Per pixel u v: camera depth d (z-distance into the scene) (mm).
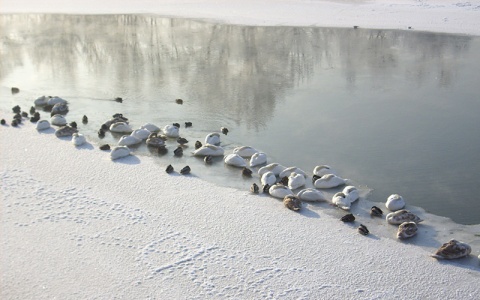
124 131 13523
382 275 7703
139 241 8484
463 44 22859
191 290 7324
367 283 7520
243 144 12977
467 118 14578
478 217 9617
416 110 15328
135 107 15680
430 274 7746
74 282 7441
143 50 23250
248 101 16250
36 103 15805
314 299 7172
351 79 18531
